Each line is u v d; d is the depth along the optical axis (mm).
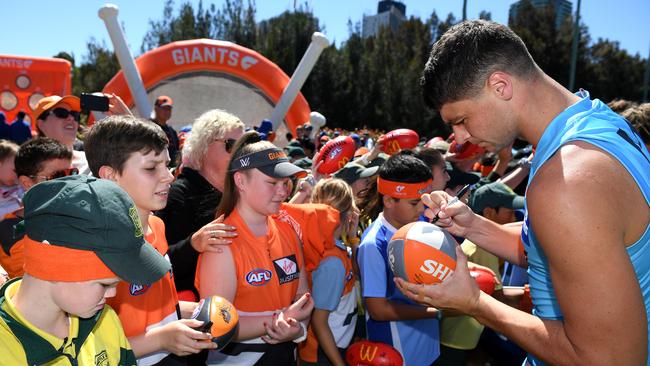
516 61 1351
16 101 15211
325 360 2941
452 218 2025
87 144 1891
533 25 38188
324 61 36469
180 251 2244
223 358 2195
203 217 2723
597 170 1168
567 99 1385
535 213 1232
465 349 3057
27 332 1217
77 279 1177
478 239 2016
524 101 1365
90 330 1414
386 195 2727
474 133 1449
